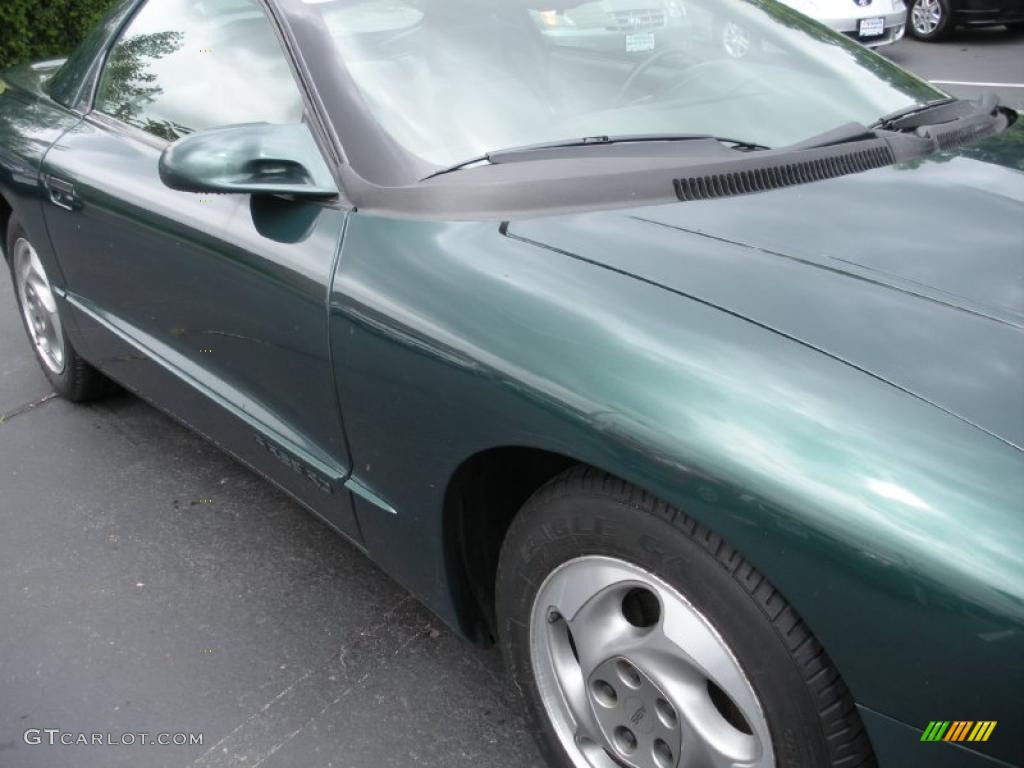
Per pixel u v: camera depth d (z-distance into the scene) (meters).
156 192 2.38
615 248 1.66
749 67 2.40
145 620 2.47
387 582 2.56
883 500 1.21
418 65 2.14
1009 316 1.44
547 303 1.58
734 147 2.07
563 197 1.81
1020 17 10.57
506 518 1.90
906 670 1.21
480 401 1.60
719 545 1.36
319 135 2.03
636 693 1.57
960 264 1.58
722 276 1.56
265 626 2.42
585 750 1.73
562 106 2.15
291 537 2.77
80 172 2.70
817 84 2.40
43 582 2.64
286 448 2.20
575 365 1.49
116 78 2.85
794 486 1.26
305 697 2.19
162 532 2.83
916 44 10.98
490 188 1.82
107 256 2.66
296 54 2.15
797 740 1.35
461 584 1.92
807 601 1.27
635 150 2.00
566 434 1.47
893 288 1.51
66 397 3.58
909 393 1.30
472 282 1.68
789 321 1.44
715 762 1.47
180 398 2.65
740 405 1.34
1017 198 1.85
